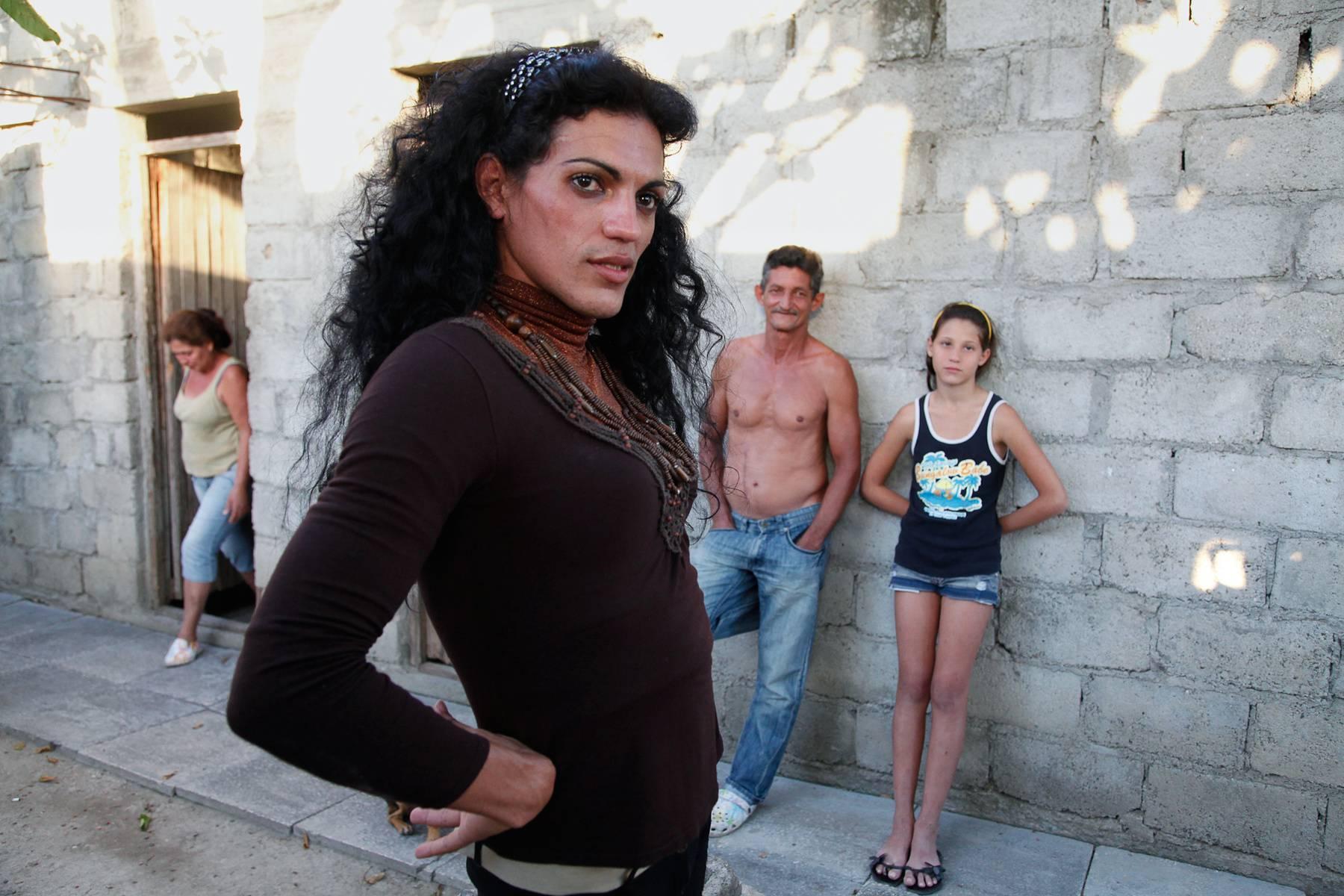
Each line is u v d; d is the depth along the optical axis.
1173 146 2.94
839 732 3.56
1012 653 3.26
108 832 3.36
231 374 4.77
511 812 1.01
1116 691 3.13
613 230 1.08
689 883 1.27
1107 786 3.16
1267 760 2.94
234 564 5.17
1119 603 3.11
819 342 3.35
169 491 5.46
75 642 5.12
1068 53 3.05
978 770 3.34
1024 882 2.96
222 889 3.03
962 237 3.25
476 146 1.10
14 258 5.60
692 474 1.25
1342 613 2.82
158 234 5.36
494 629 1.04
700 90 3.63
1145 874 2.99
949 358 2.97
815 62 3.42
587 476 1.03
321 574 0.87
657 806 1.15
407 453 0.91
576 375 1.10
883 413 3.42
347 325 1.17
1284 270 2.82
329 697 0.86
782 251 3.21
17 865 3.15
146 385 5.33
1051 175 3.10
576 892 1.15
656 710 1.13
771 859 3.09
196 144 4.95
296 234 4.49
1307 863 2.91
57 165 5.34
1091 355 3.09
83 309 5.38
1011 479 3.22
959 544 2.97
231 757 3.82
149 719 4.17
